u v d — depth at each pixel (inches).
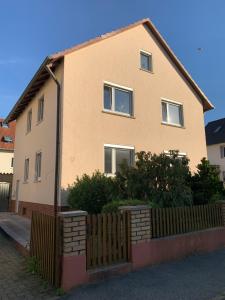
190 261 276.2
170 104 586.9
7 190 825.5
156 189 325.7
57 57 429.1
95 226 228.7
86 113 449.1
